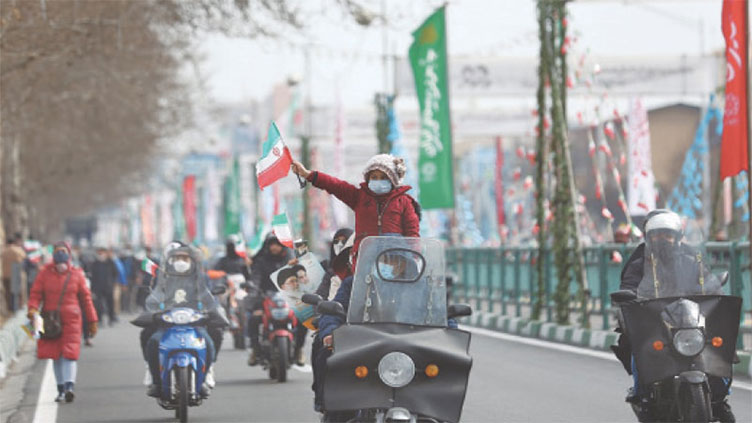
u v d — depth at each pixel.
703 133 82.69
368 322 21.78
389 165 23.55
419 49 70.56
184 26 68.62
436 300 22.19
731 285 41.88
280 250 43.88
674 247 23.94
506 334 63.06
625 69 104.62
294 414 33.84
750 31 40.75
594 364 45.34
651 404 24.20
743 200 65.81
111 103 109.56
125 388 42.22
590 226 65.19
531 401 35.00
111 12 75.38
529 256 64.12
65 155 159.00
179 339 31.70
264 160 24.31
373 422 21.67
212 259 79.00
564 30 57.81
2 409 36.88
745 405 32.41
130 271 104.12
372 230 23.55
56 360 38.34
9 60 74.75
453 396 21.06
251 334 45.78
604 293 53.53
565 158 57.34
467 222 109.94
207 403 36.56
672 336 22.94
